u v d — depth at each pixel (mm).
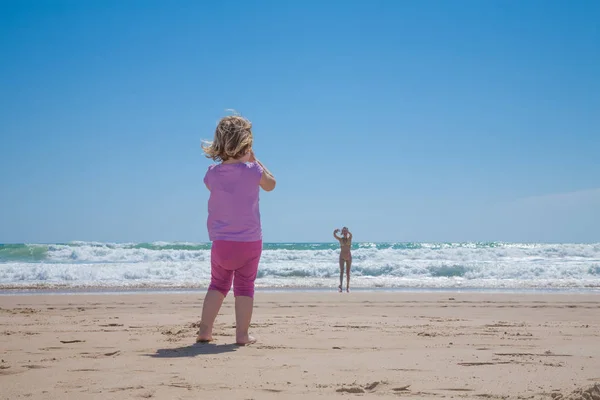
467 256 29094
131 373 3191
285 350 4117
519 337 5023
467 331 5445
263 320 6500
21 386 2863
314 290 14953
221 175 4469
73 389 2787
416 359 3701
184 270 20062
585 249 30531
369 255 28094
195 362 3553
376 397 2652
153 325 5941
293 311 8547
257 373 3184
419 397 2664
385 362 3570
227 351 4039
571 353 4039
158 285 16422
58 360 3650
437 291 14422
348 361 3598
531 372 3279
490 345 4484
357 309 8961
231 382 2945
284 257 26906
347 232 14812
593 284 17062
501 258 28812
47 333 5199
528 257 29656
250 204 4441
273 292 13711
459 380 3031
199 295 12539
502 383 2963
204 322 4531
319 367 3379
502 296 11938
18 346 4332
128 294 13016
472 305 9820
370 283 17438
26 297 11867
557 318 7664
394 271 21156
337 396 2658
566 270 20453
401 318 6980
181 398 2598
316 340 4668
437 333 5234
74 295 12609
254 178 4465
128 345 4363
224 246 4379
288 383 2926
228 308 8836
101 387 2828
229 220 4410
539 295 12258
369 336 4969
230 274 4594
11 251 27703
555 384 2941
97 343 4477
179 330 5320
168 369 3312
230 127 4449
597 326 6129
